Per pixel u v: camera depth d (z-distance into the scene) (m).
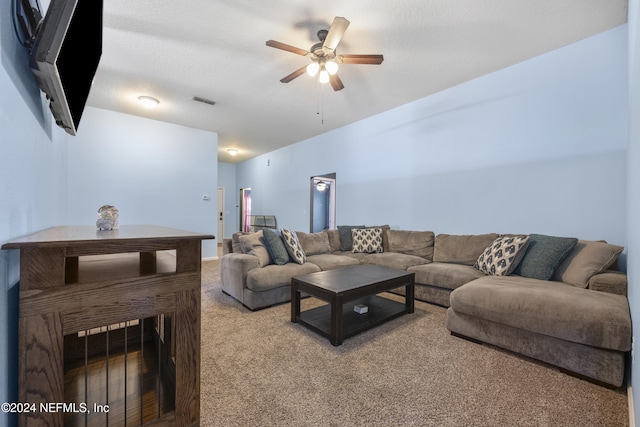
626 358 1.59
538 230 3.00
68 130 1.39
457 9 2.28
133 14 2.34
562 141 2.85
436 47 2.81
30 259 0.83
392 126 4.45
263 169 7.67
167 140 5.11
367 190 4.85
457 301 2.17
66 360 1.42
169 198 5.13
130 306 1.01
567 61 2.80
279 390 1.54
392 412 1.38
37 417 0.83
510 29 2.54
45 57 0.87
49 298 0.86
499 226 3.30
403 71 3.28
